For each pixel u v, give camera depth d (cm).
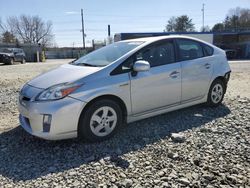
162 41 487
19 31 7569
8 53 2717
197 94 535
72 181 307
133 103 438
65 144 405
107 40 3859
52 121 372
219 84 580
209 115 535
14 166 345
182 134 438
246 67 1888
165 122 496
